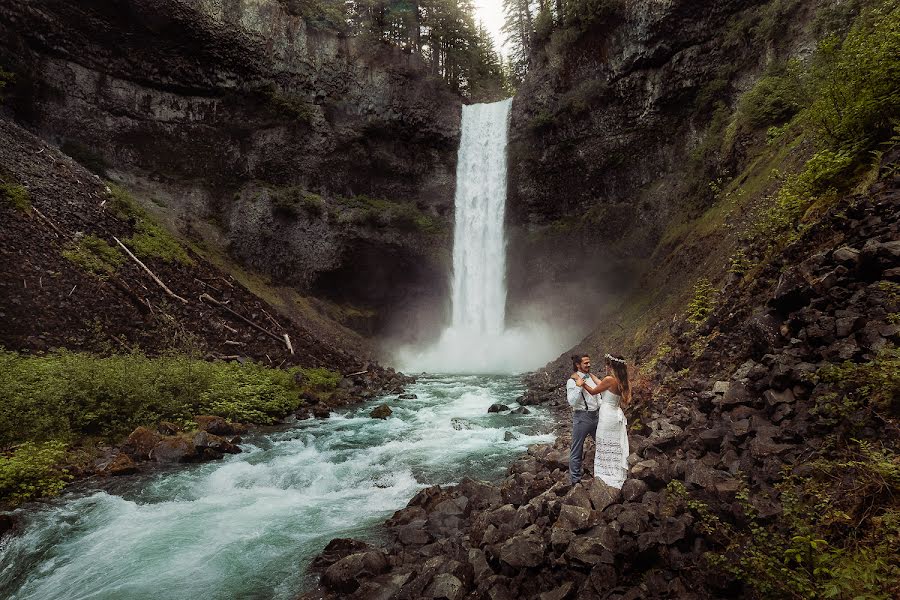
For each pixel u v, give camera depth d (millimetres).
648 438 5930
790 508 3383
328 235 26547
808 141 10859
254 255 24359
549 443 9211
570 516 4277
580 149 27109
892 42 6922
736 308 7750
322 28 29203
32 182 15133
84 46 21047
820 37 14328
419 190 31219
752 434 4793
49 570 5059
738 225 12367
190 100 24250
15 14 18797
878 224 5586
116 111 22109
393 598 4000
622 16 24359
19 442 7859
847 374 4223
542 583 3805
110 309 13477
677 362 8422
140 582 4777
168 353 12992
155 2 21781
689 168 21062
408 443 9867
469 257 30812
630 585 3512
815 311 5332
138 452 8688
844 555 2932
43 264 12898
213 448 9016
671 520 3793
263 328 18094
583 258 25750
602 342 17734
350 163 28703
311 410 13047
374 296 28750
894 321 4430
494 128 31438
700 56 21734
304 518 6270
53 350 11297
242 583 4711
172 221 21984
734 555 3213
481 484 6500
